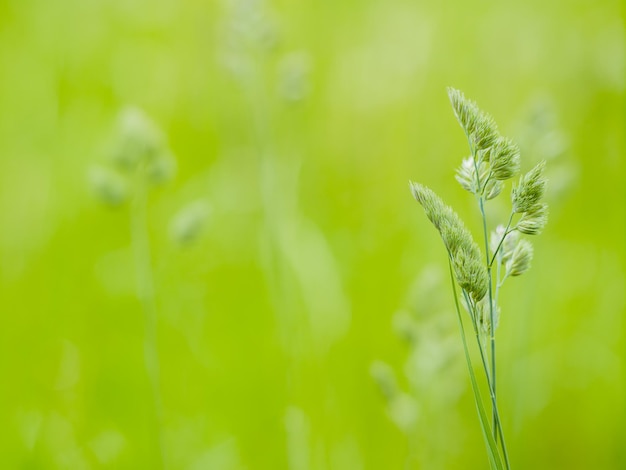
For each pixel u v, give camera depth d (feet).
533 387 10.57
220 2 15.21
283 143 13.60
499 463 4.03
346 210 12.93
